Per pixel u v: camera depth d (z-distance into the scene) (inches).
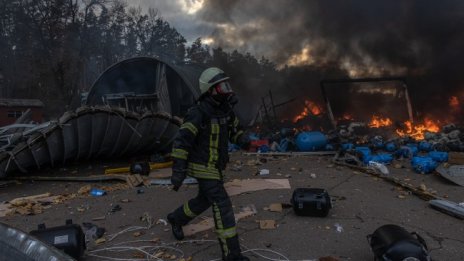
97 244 170.4
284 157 425.4
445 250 159.5
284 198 240.2
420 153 424.2
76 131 358.6
